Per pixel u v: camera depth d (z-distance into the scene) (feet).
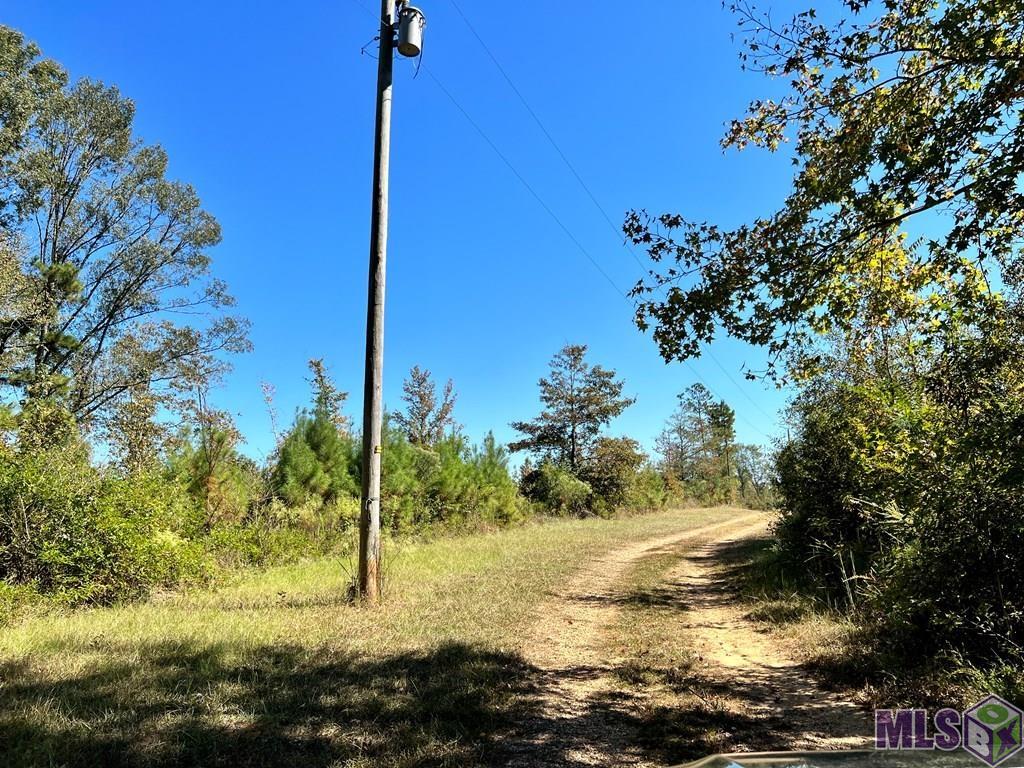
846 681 18.25
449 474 72.49
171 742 12.87
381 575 29.19
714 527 101.24
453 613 26.66
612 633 25.20
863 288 21.88
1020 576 17.47
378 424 29.76
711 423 232.32
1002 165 14.38
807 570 36.76
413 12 30.50
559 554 51.62
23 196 76.89
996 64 14.74
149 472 38.58
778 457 43.14
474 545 56.49
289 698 15.62
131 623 23.81
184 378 74.74
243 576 37.76
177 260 88.07
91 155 84.64
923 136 15.99
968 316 18.04
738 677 19.29
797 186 19.52
